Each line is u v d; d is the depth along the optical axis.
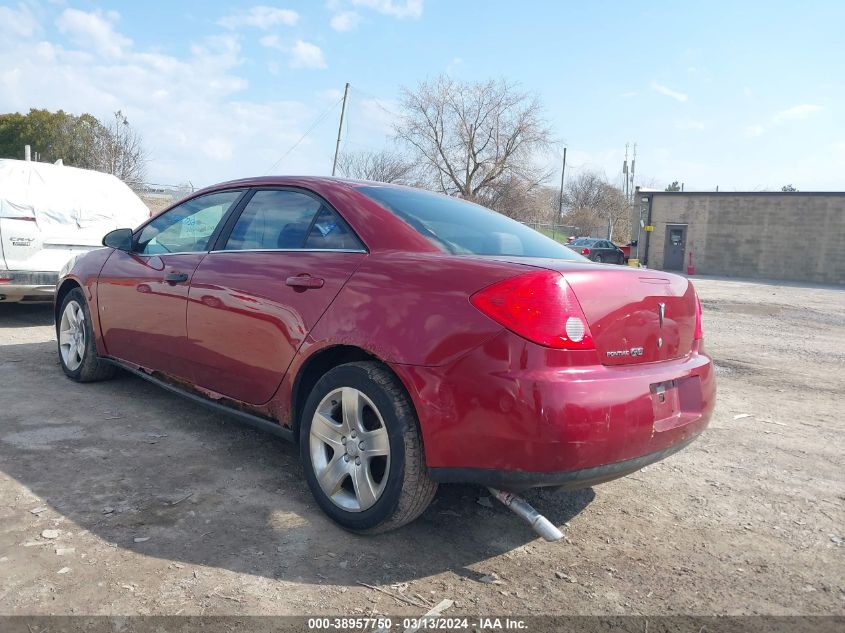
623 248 36.25
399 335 2.71
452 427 2.55
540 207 43.38
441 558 2.79
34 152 39.03
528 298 2.49
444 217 3.44
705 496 3.64
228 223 3.89
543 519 2.56
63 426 4.07
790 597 2.63
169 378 4.13
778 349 8.98
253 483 3.41
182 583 2.46
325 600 2.42
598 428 2.47
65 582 2.42
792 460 4.29
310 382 3.26
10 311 8.35
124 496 3.15
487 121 42.69
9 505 2.99
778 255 31.31
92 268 4.86
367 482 2.83
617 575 2.74
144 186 24.19
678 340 3.09
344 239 3.20
